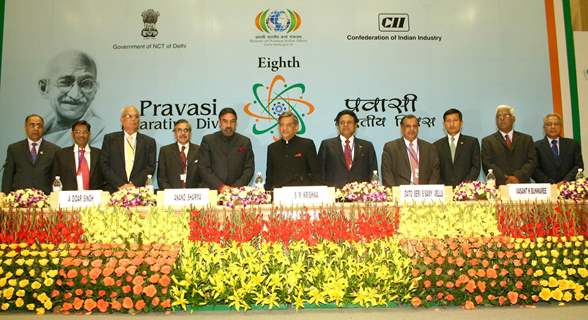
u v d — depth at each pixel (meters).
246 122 8.05
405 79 8.20
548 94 8.25
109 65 8.06
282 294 4.26
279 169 6.27
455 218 4.63
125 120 6.77
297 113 8.09
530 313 4.09
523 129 8.20
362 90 8.16
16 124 7.93
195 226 4.54
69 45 8.06
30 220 4.57
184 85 8.07
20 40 8.05
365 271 4.30
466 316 4.00
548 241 4.50
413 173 6.49
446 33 8.28
